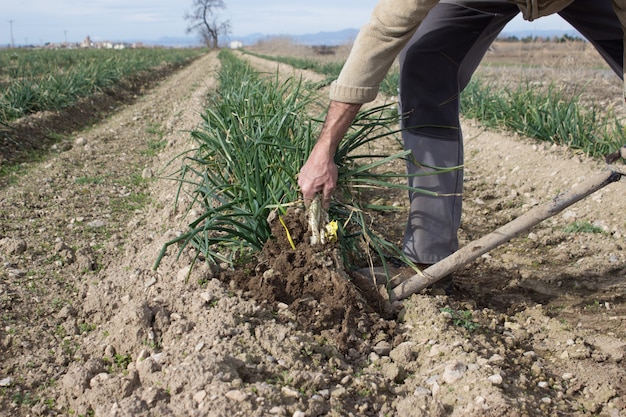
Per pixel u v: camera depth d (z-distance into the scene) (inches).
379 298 111.5
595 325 115.7
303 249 109.8
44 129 295.7
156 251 124.6
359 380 89.4
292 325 100.0
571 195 103.0
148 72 733.9
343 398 84.9
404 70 114.0
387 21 91.5
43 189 197.6
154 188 204.1
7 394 92.0
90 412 86.6
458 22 109.3
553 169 217.0
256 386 81.4
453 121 115.0
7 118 293.7
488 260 148.9
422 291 115.7
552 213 104.1
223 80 352.2
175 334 96.8
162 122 342.3
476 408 81.2
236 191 128.0
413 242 118.5
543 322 115.5
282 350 91.9
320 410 80.7
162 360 90.4
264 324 98.3
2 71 615.8
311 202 105.3
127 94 505.0
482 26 110.3
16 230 158.9
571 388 93.6
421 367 95.0
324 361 94.1
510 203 196.7
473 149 266.7
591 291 131.4
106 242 154.1
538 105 269.1
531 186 212.2
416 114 115.0
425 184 116.0
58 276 132.6
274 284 108.6
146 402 80.7
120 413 77.9
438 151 115.0
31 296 121.3
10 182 207.5
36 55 887.7
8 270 132.5
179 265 116.6
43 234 157.6
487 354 97.0
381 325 104.6
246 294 107.7
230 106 175.5
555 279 136.3
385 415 84.4
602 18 107.2
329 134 100.3
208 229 113.1
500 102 289.6
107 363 97.4
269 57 1326.3
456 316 109.2
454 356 95.2
